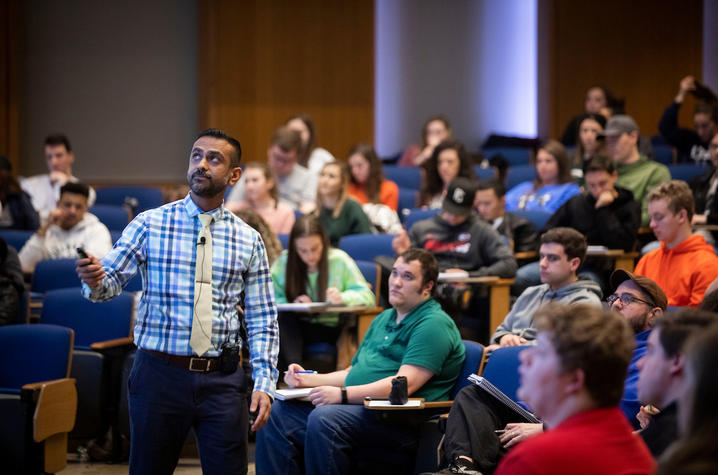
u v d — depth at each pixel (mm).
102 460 8602
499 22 19781
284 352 8953
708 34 19625
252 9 17844
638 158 11547
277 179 13344
